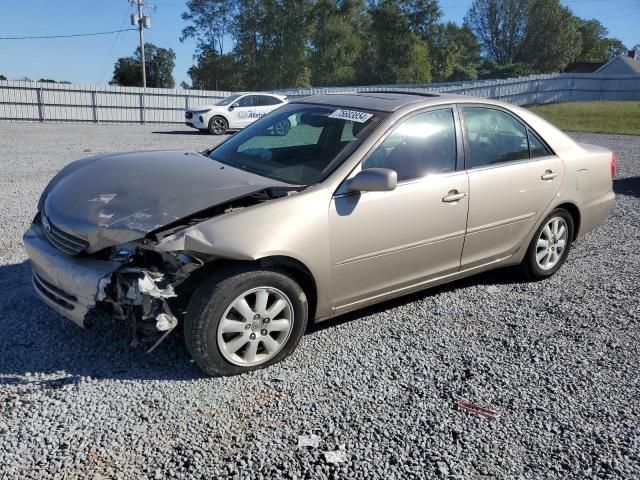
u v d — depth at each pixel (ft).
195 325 10.75
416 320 14.34
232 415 10.20
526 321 14.56
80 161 14.52
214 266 11.08
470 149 14.56
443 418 10.43
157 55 219.00
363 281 12.82
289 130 14.52
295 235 11.28
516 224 15.69
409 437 9.86
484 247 15.14
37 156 41.45
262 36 223.10
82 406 10.24
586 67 267.59
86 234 10.86
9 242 19.08
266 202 11.41
